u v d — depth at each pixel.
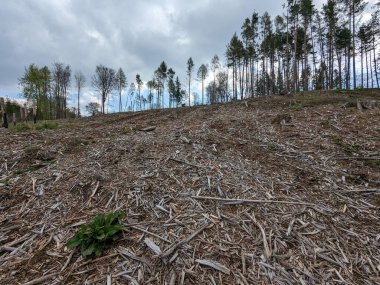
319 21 31.64
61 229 2.55
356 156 4.26
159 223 2.56
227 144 4.74
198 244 2.30
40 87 30.47
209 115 9.42
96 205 2.89
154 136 5.32
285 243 2.36
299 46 31.78
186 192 3.05
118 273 2.03
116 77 41.88
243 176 3.47
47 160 4.17
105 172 3.54
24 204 2.97
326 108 7.77
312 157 4.26
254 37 34.22
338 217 2.76
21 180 3.43
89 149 4.57
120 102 43.88
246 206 2.83
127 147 4.52
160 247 2.25
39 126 8.11
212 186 3.16
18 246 2.38
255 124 6.38
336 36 29.92
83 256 2.22
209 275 2.01
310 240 2.41
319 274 2.07
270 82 39.22
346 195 3.20
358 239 2.46
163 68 45.00
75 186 3.23
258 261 2.16
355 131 5.41
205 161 3.87
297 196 3.10
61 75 39.28
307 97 12.05
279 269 2.09
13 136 5.73
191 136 5.11
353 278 2.05
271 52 34.31
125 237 2.39
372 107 7.37
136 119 11.41
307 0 25.17
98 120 13.41
